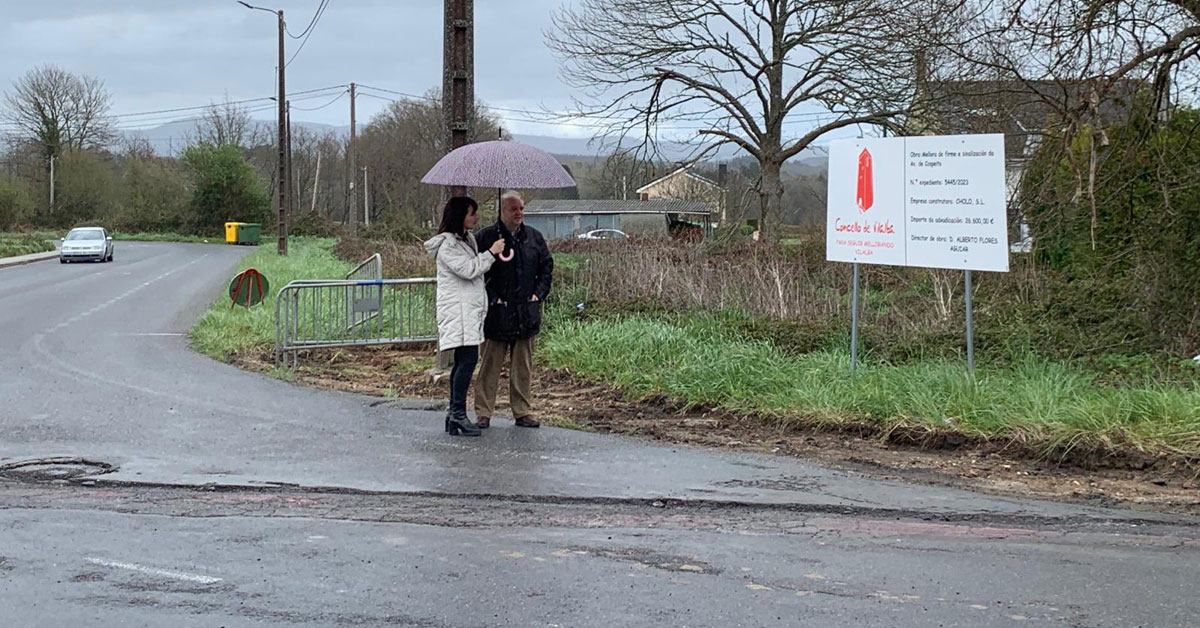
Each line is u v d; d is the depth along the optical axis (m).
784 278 15.24
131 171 89.56
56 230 85.19
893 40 28.30
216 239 81.62
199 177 85.56
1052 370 9.30
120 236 83.00
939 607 4.84
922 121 28.05
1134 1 11.23
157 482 7.15
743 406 9.38
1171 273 11.75
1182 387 8.97
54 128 87.38
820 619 4.68
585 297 15.33
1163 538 5.96
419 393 10.91
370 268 19.38
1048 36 11.63
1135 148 11.75
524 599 4.93
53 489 7.02
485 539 5.91
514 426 9.05
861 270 16.77
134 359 13.62
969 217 8.99
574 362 11.49
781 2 32.84
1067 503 6.68
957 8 13.88
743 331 12.52
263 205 86.56
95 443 8.35
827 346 11.73
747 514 6.46
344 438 8.55
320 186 104.25
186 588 5.08
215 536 5.95
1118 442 7.59
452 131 11.55
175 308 21.95
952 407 8.41
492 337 8.73
